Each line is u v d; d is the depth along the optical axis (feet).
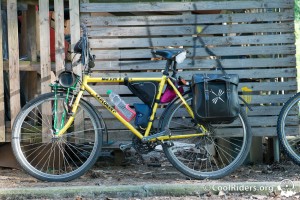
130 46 23.80
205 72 23.90
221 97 21.91
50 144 23.88
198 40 23.85
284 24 23.85
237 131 23.76
